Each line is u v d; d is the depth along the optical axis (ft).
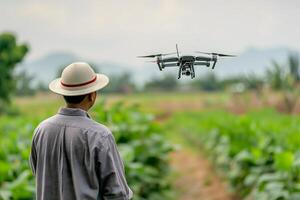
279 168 24.26
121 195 11.99
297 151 26.53
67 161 12.41
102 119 32.40
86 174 12.09
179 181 43.96
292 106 123.24
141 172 28.81
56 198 12.67
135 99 266.98
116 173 12.03
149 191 33.73
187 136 87.66
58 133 12.53
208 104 205.67
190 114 136.05
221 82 339.98
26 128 39.40
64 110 12.74
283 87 132.16
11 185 20.58
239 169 33.60
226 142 43.16
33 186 21.94
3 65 152.97
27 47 156.87
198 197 37.68
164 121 160.25
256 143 37.06
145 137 37.76
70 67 12.69
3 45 152.97
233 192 35.01
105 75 13.29
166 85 351.25
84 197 11.97
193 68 11.37
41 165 12.91
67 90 12.57
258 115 82.94
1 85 153.79
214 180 42.78
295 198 22.30
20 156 27.25
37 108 184.24
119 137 34.19
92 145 12.01
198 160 56.85
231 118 68.85
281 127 44.16
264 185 25.84
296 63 154.20
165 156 36.40
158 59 11.39
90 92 12.53
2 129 53.67
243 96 156.46
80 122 12.45
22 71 298.97
